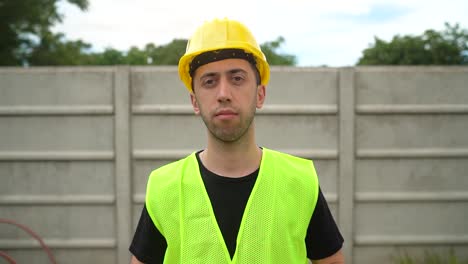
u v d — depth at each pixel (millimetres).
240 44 1229
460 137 4109
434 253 4211
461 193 4152
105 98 4031
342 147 4078
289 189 1302
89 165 4109
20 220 4141
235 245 1229
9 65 9070
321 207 1336
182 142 4082
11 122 4035
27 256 4184
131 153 4082
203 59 1234
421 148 4117
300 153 4082
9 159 4055
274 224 1246
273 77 4043
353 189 4133
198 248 1233
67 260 4191
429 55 13891
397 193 4156
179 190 1301
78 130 4062
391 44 14312
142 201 4121
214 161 1295
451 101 4070
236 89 1222
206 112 1234
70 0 9578
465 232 4207
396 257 4230
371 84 4066
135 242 1366
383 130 4105
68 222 4164
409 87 4066
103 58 13031
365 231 4207
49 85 4016
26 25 9266
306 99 4051
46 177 4105
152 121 4074
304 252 1296
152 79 4043
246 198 1264
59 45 10320
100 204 4145
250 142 1290
